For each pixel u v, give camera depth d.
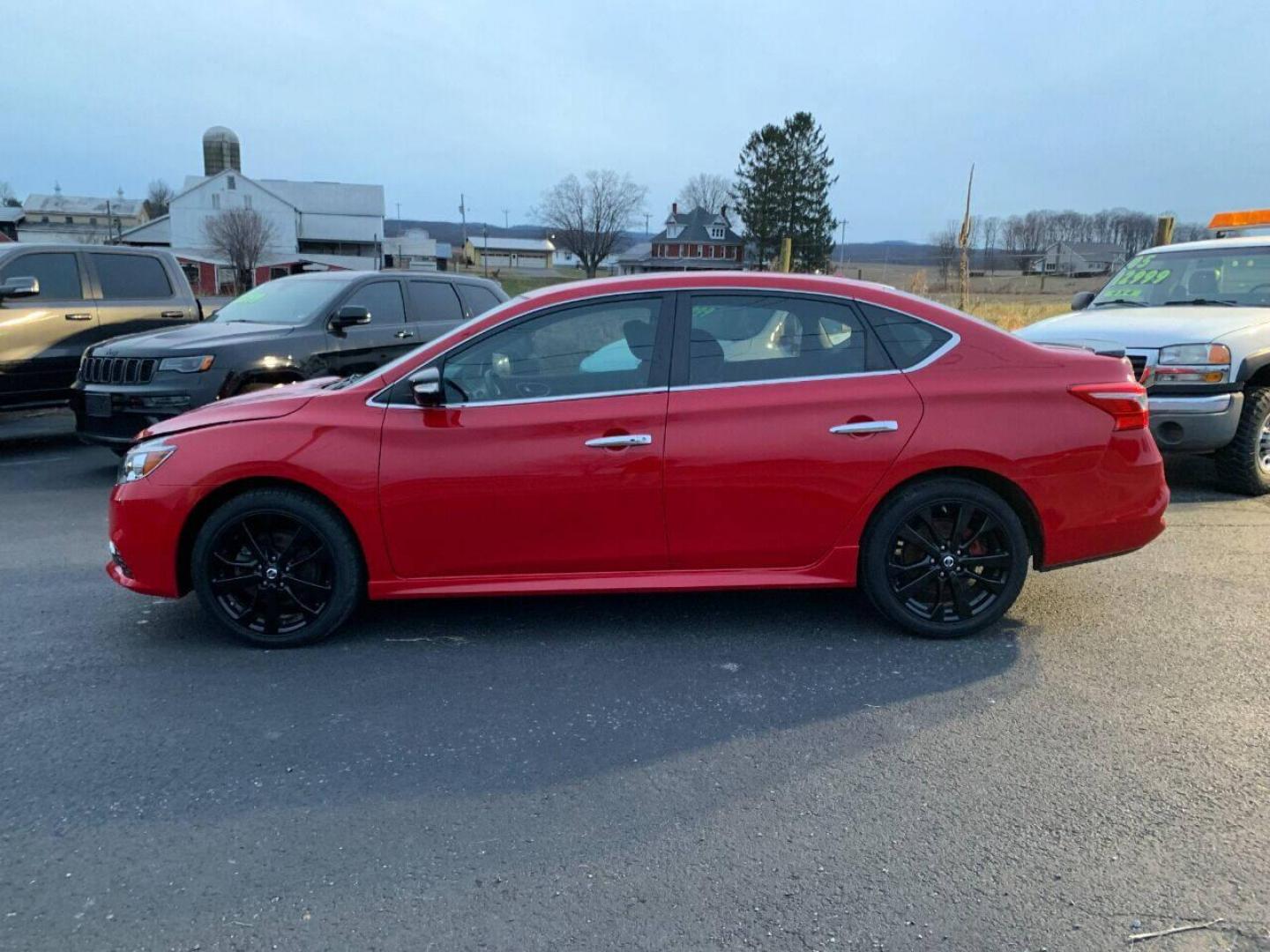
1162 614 4.54
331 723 3.46
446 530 4.02
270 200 74.38
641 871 2.59
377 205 83.75
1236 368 6.51
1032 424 4.03
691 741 3.32
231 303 8.84
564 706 3.59
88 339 9.23
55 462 8.74
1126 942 2.31
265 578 4.10
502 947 2.30
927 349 4.11
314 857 2.66
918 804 2.91
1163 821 2.81
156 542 4.07
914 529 4.12
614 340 4.08
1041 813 2.86
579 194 78.38
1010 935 2.33
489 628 4.39
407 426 3.99
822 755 3.21
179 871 2.59
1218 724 3.42
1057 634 4.29
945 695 3.67
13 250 8.86
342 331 7.97
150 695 3.69
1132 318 7.25
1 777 3.07
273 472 3.96
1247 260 7.84
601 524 4.03
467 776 3.09
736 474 3.98
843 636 4.27
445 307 9.05
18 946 2.30
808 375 4.07
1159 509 4.20
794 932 2.35
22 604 4.73
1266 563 5.33
